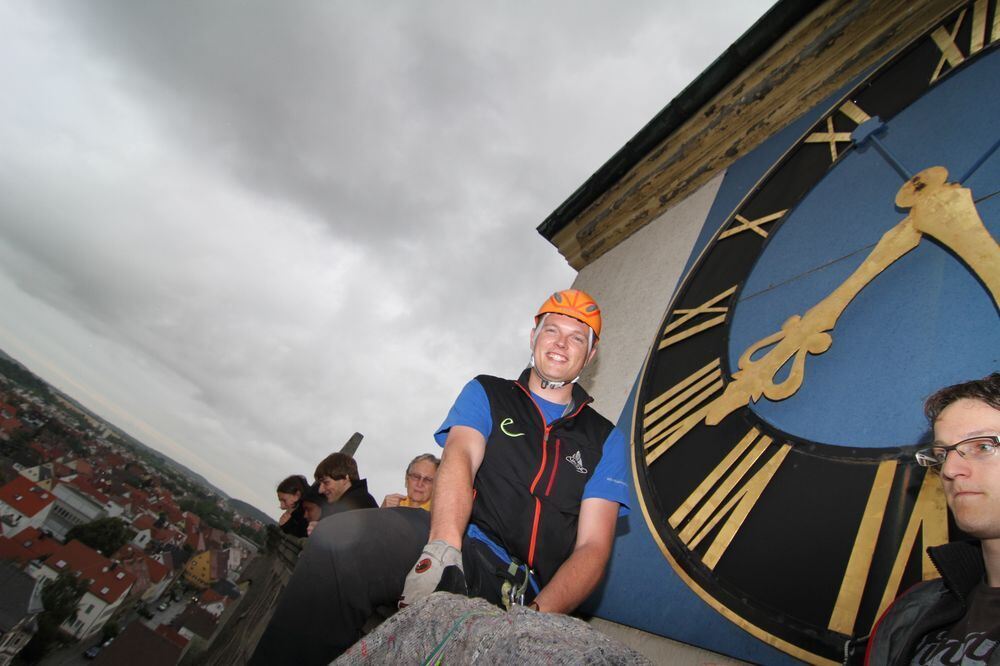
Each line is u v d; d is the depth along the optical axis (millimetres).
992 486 1189
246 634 5434
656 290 4672
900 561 1822
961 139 2697
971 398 1313
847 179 3303
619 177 6090
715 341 3463
